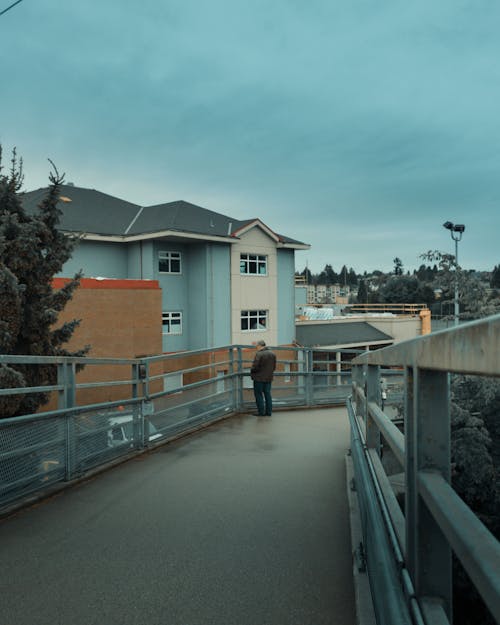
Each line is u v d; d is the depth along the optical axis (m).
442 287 9.53
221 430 9.55
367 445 3.83
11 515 4.90
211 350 10.25
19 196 10.71
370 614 2.84
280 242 37.84
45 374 10.13
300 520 4.72
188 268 35.09
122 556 3.96
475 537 1.12
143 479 6.17
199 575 3.64
